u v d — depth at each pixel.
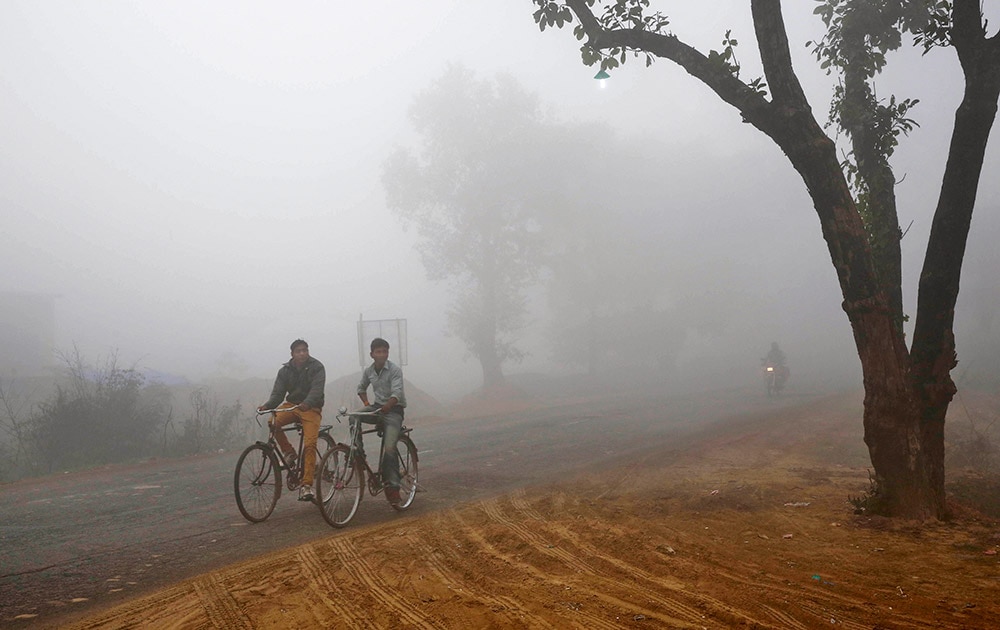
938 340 6.03
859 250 5.85
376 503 7.58
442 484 8.71
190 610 3.97
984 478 7.88
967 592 4.12
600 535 5.67
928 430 6.09
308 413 6.75
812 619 3.71
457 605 3.98
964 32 5.78
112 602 4.18
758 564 4.81
